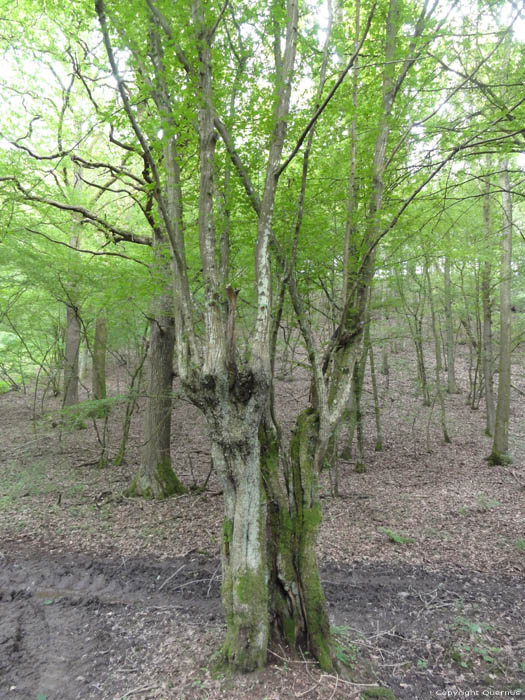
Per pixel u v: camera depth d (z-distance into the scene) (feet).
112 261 26.99
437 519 21.95
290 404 42.93
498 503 23.57
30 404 50.16
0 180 20.90
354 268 14.20
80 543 20.12
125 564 18.17
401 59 11.91
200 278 20.81
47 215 24.64
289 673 10.05
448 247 23.49
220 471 10.64
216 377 9.84
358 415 30.83
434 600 15.02
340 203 16.89
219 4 10.98
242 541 10.39
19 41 25.02
